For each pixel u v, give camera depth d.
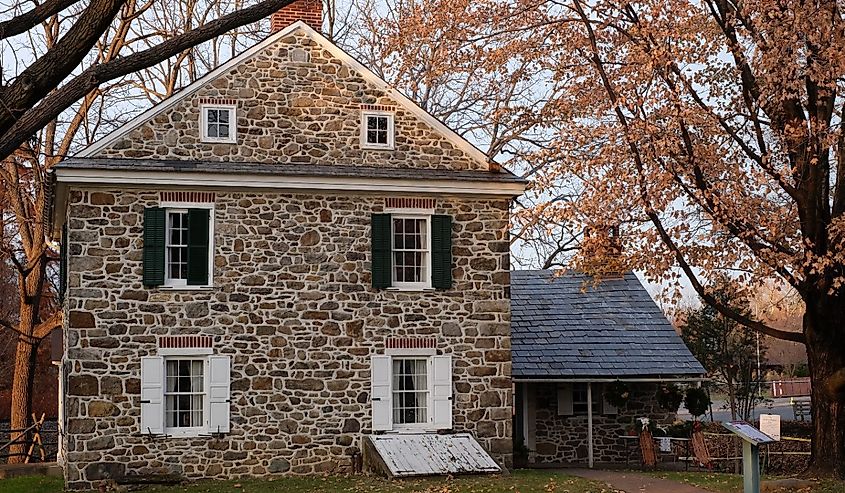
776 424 17.91
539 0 18.73
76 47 8.89
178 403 19.39
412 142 21.25
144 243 19.27
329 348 20.02
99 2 8.89
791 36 16.88
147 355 19.12
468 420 20.55
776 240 18.22
